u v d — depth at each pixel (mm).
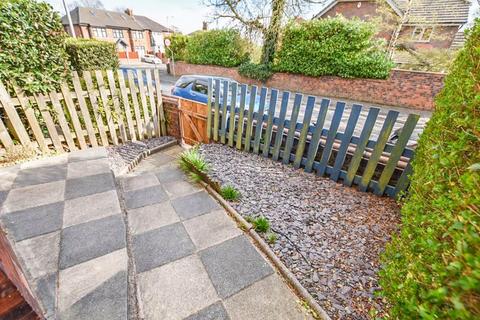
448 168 1086
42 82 3477
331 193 2928
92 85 3920
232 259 1914
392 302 1065
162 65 27625
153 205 2625
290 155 3658
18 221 2154
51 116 3674
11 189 2627
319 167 3328
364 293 1628
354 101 9641
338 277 1757
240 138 4254
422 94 8375
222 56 13625
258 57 12836
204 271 1797
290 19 10414
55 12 3508
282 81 11586
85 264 1759
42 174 2975
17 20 3059
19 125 3285
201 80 6605
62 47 3748
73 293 1536
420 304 720
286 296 1624
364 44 9078
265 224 2229
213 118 4766
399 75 8656
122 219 2275
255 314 1505
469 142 1061
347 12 15328
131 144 4734
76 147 3984
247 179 3191
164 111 5562
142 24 38469
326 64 9945
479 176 765
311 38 9984
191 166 3309
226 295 1620
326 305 1553
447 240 790
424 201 1194
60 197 2549
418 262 872
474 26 1895
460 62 1984
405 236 1202
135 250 1975
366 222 2375
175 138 5598
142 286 1657
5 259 680
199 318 1467
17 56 3137
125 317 1415
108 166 3293
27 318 647
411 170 2564
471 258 556
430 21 11984
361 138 2828
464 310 519
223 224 2332
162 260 1884
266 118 3797
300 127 3387
